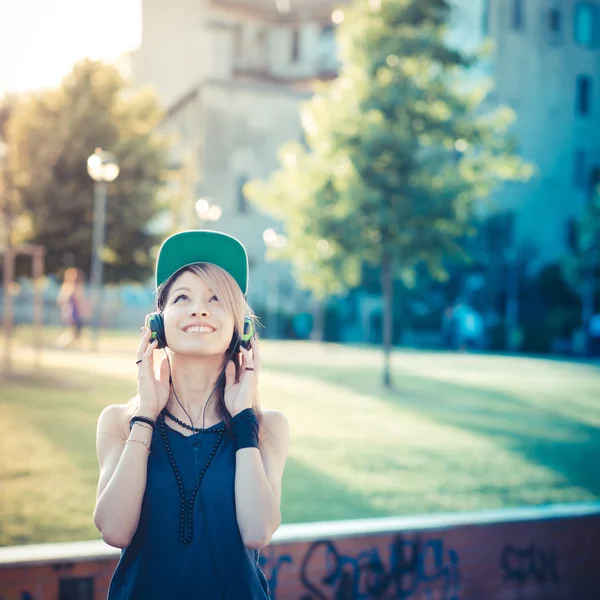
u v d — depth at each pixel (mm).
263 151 43656
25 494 6414
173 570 1835
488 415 12742
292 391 14688
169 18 53281
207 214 35969
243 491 1872
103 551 3643
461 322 34281
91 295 32281
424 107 16328
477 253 39906
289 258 17719
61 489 6617
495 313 39250
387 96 16141
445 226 16359
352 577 4113
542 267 42156
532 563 4578
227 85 43250
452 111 16719
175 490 1877
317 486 7125
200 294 1987
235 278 2080
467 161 16844
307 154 16969
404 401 14086
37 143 29562
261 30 54062
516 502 6852
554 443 10258
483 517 4496
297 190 16750
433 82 16438
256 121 43625
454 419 12055
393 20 16422
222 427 1967
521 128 48594
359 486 7211
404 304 37562
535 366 24281
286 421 2105
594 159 50469
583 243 34156
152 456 1915
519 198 48500
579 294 38406
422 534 4293
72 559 3576
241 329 2012
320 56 52656
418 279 36594
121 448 1978
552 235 49250
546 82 49188
